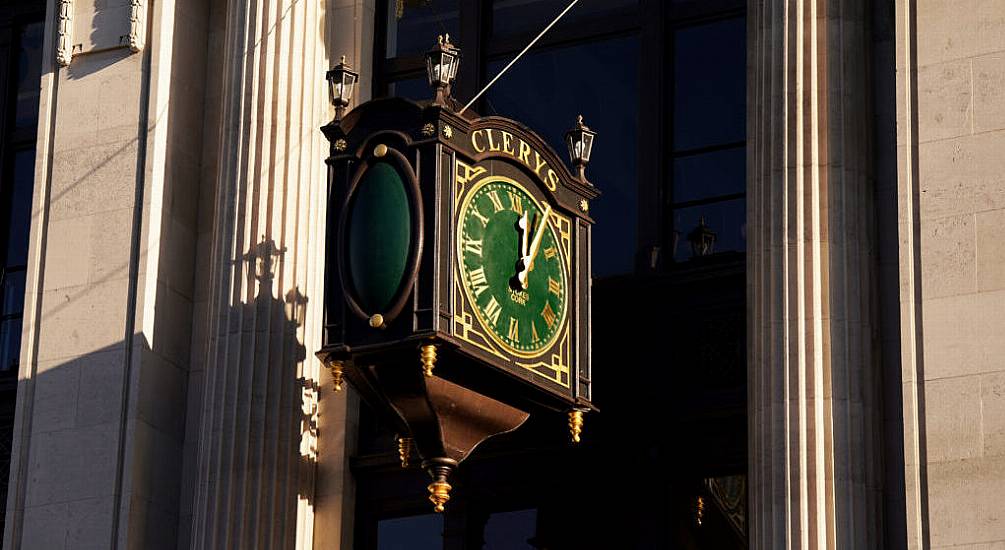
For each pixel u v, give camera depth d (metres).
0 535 36.62
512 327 31.53
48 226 36.19
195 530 33.22
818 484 29.48
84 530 34.19
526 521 33.69
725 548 32.31
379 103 31.84
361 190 31.66
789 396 29.98
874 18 32.16
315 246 34.69
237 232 34.44
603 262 34.28
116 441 34.47
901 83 30.12
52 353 35.44
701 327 33.34
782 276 30.58
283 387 33.75
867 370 30.17
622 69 35.03
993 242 29.09
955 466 28.41
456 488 34.09
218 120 36.72
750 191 31.77
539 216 32.38
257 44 35.31
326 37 36.25
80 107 36.62
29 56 39.50
